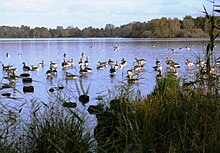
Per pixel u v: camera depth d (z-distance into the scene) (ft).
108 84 64.39
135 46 229.04
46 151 12.73
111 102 18.38
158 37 335.67
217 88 14.34
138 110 15.83
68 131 13.17
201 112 13.46
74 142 12.44
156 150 13.99
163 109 15.90
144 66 103.50
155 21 341.62
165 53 159.63
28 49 208.54
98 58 142.82
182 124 14.25
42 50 199.41
